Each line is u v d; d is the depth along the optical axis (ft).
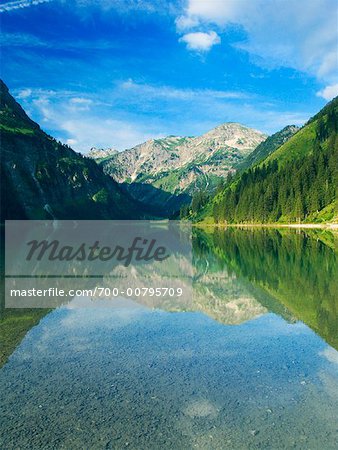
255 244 251.19
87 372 47.44
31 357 52.90
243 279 116.47
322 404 38.81
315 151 638.53
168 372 47.24
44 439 33.22
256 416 36.68
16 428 34.91
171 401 39.70
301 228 467.52
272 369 47.85
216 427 34.86
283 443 32.30
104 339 61.05
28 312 79.15
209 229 554.05
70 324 70.13
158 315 76.02
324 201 509.35
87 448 31.96
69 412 37.63
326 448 31.58
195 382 44.27
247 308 78.89
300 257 165.68
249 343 57.93
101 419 36.29
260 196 610.24
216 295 93.81
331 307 78.13
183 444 32.32
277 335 61.67
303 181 548.72
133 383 44.11
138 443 32.50
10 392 42.01
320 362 50.01
